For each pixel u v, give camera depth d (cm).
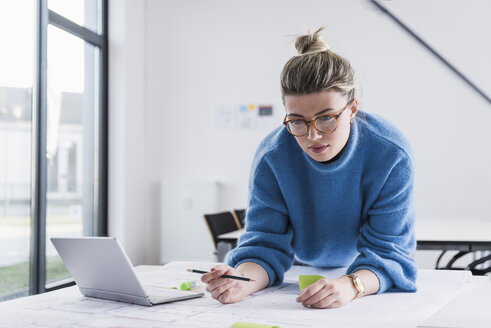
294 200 131
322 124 106
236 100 478
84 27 417
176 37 491
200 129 484
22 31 341
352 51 452
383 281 113
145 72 494
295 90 105
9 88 328
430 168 436
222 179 478
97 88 446
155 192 491
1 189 321
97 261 103
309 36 120
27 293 344
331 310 98
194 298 111
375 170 124
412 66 441
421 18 439
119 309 99
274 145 130
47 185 375
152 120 493
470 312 95
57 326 87
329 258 144
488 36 427
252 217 136
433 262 419
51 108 382
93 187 441
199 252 466
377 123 127
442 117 435
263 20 474
